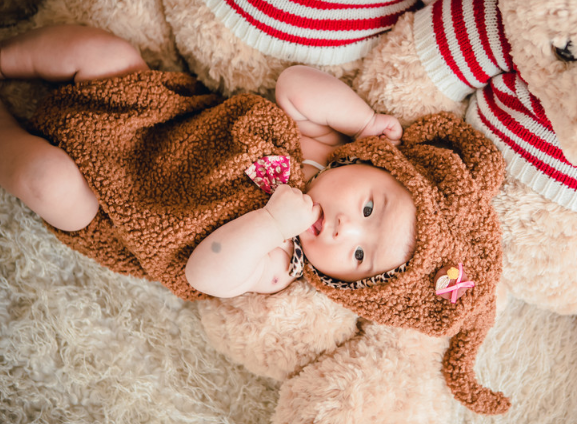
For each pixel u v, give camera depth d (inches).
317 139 52.1
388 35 47.1
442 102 47.5
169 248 44.7
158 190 46.3
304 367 47.9
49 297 49.4
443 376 48.3
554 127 36.2
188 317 52.8
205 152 47.4
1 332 47.7
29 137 43.4
